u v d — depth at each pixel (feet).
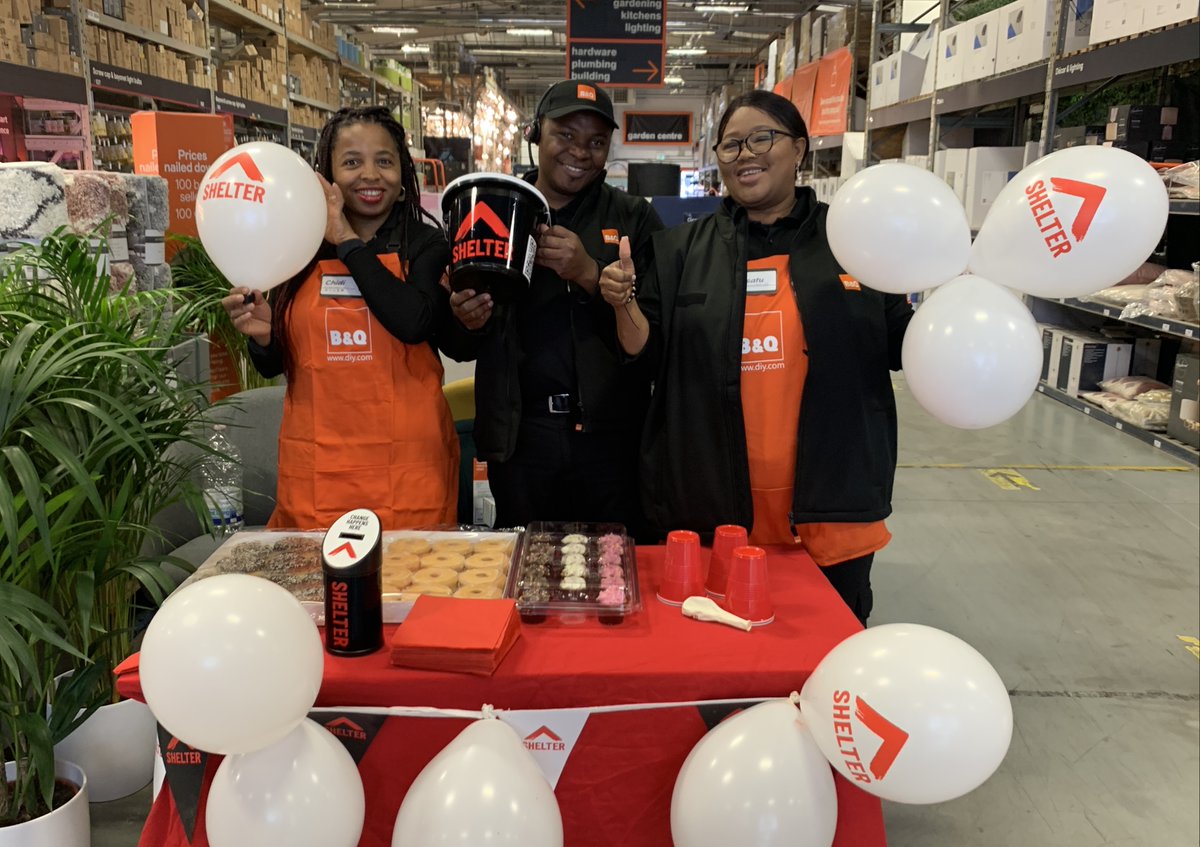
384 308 5.93
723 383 6.09
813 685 4.04
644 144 83.25
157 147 12.90
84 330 5.66
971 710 3.66
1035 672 8.88
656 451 6.56
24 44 13.80
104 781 6.52
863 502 6.06
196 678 3.64
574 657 4.51
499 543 5.61
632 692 4.39
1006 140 25.13
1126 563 11.56
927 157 23.24
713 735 4.28
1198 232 16.97
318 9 45.96
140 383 6.12
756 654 4.54
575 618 4.89
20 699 5.59
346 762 4.30
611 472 7.24
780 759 4.07
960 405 4.71
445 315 6.49
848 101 29.89
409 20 48.24
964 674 3.74
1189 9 12.78
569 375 7.03
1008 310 4.64
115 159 17.31
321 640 4.36
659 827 4.60
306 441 6.36
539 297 6.97
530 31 60.75
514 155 68.18
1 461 5.02
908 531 12.66
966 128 25.07
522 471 7.23
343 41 32.65
